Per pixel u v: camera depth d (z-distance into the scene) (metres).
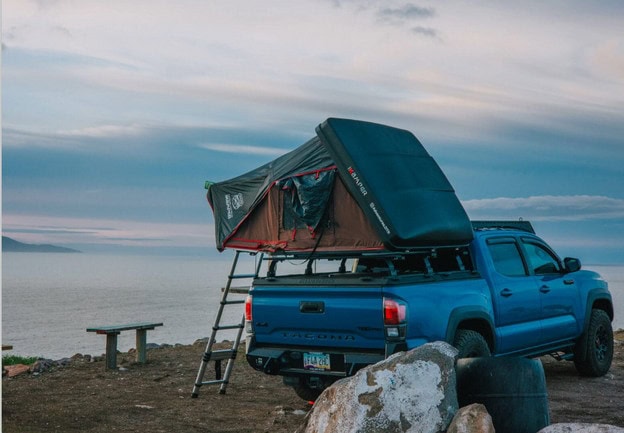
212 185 8.58
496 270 8.16
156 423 7.10
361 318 6.61
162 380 9.67
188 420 7.23
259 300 7.45
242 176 8.38
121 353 12.50
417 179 7.41
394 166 7.27
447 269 8.16
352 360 6.62
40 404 7.98
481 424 4.76
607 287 10.16
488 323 7.66
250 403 8.16
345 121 7.30
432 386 5.15
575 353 9.48
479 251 8.04
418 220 6.96
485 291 7.78
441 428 5.00
